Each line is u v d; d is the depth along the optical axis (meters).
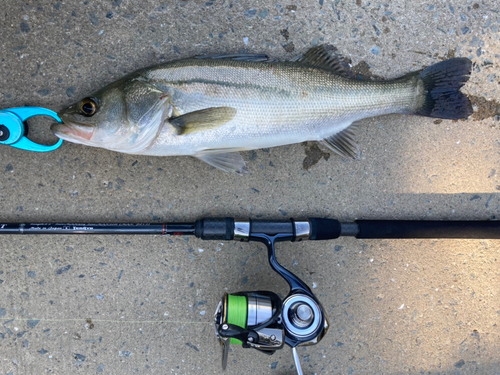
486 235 0.38
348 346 0.41
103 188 0.38
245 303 0.33
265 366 0.40
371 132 0.39
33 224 0.36
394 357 0.41
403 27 0.39
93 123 0.33
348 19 0.39
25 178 0.38
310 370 0.41
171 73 0.34
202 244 0.39
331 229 0.36
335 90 0.35
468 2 0.39
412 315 0.41
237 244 0.39
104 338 0.39
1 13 0.37
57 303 0.39
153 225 0.36
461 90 0.39
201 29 0.38
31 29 0.37
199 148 0.35
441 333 0.41
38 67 0.37
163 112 0.33
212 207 0.39
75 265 0.39
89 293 0.39
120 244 0.39
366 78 0.39
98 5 0.37
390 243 0.40
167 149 0.34
